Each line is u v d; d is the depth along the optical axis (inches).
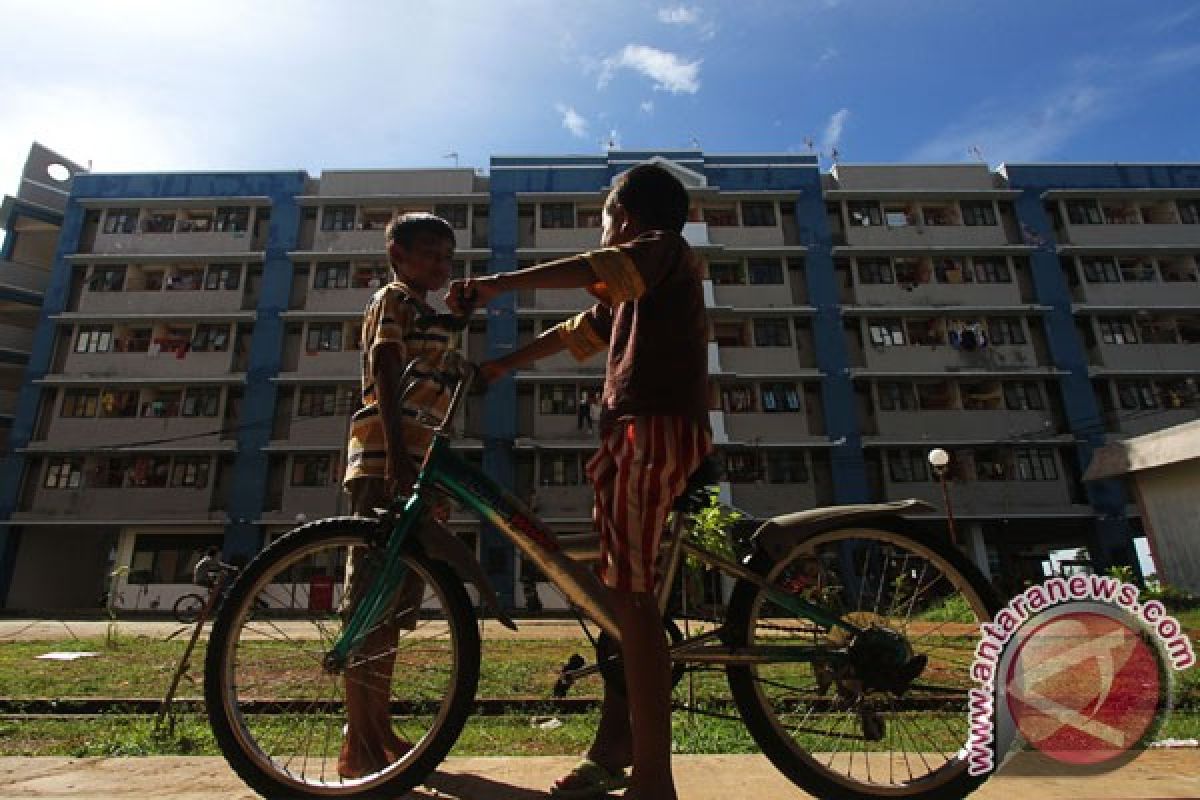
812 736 84.0
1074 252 940.6
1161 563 501.0
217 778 82.6
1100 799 72.7
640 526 68.0
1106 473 531.8
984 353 901.8
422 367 93.8
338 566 85.4
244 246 941.2
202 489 845.8
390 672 86.1
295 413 874.8
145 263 930.1
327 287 922.7
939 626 80.0
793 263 956.0
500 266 937.5
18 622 599.2
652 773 64.7
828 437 873.5
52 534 879.1
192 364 891.4
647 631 67.4
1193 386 894.4
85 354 889.5
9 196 936.3
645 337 70.7
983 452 876.0
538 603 668.7
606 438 71.7
